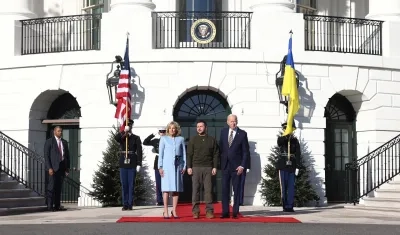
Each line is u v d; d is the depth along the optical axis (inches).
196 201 751.7
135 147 908.6
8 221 754.2
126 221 727.7
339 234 597.0
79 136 1109.7
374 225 691.4
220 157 764.0
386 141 1096.2
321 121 1055.0
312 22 1103.0
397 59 1106.7
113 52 1039.6
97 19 1074.1
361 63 1079.6
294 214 834.8
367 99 1091.9
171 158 749.9
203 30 1046.4
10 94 1096.2
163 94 1032.2
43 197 949.8
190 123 1050.7
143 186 1007.0
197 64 1032.2
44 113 1107.9
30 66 1082.1
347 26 1142.3
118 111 1009.5
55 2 1202.0
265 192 1002.1
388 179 1006.4
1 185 941.2
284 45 1046.4
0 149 1039.0
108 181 989.8
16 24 1101.7
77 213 865.5
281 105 1038.4
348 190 1047.0
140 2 1047.6
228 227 656.4
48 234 600.1
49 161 917.8
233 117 756.0
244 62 1035.9
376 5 1136.8
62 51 1067.9
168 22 1056.2
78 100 1051.9
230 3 1123.3
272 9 1050.1
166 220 735.1
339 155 1117.7
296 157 893.8
